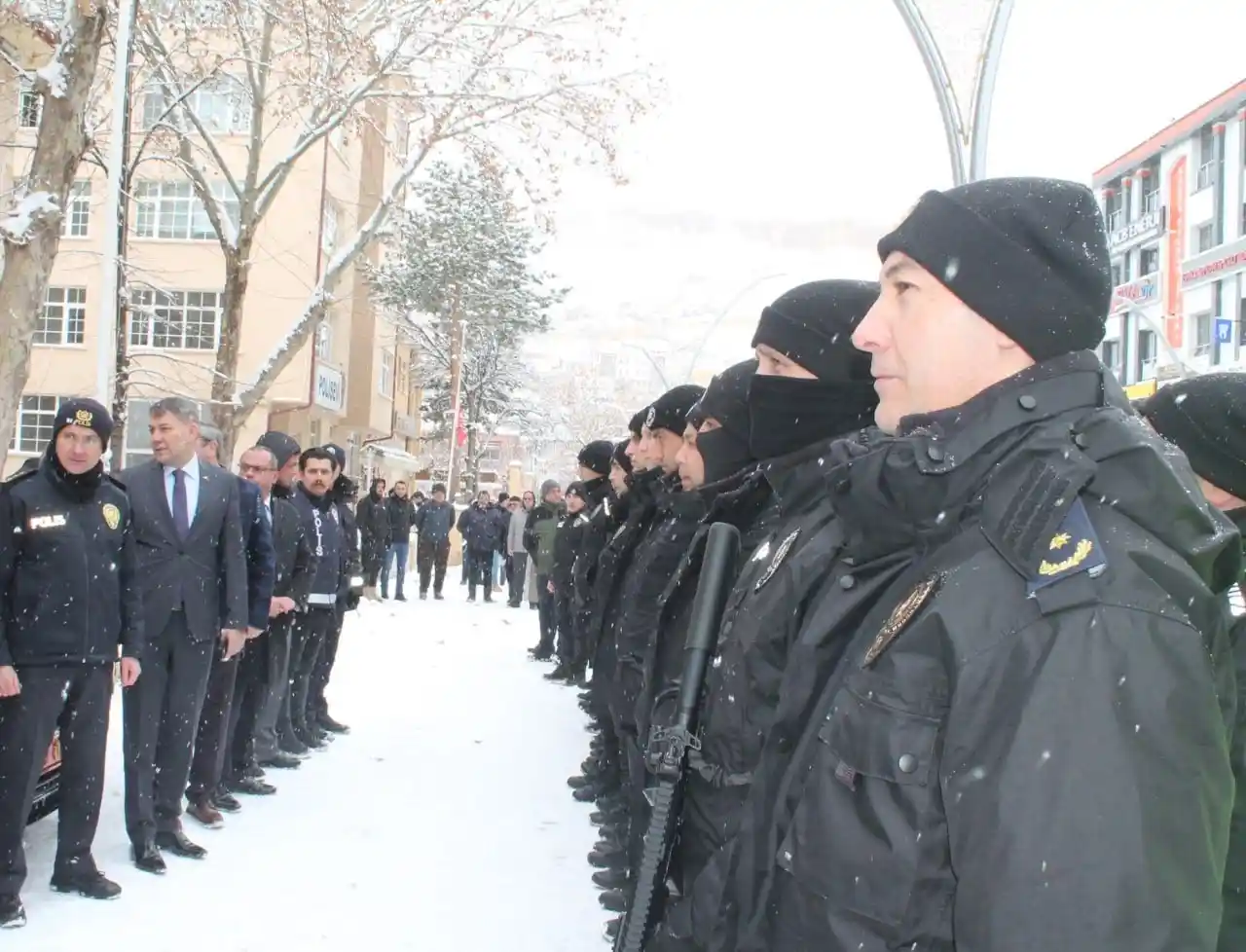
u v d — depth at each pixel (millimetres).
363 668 11312
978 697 1137
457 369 35500
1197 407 2102
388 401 38219
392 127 20031
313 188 24984
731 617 2139
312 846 5402
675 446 5223
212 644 5266
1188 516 1152
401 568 20141
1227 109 33594
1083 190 1430
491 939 4293
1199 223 34812
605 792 6059
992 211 1379
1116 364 38531
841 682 1383
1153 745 1039
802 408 2441
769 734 1612
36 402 25484
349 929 4340
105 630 4508
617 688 4633
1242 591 1715
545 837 5707
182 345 25562
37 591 4289
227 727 5797
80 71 7598
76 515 4410
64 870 4531
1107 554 1127
